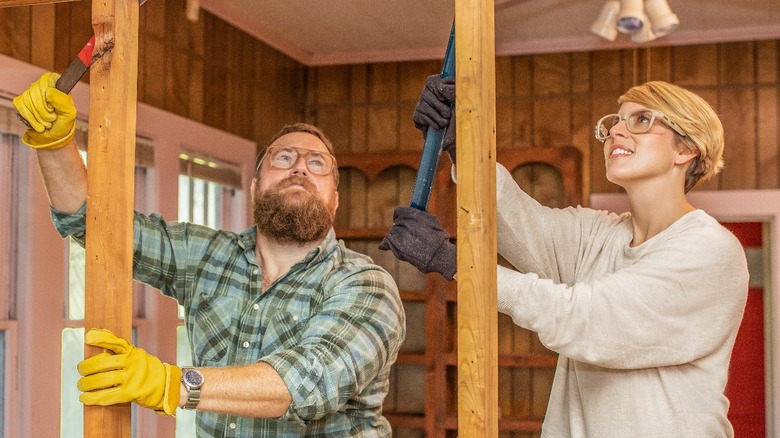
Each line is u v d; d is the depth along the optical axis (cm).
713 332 173
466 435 121
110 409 132
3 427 260
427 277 402
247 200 401
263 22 399
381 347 177
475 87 123
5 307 261
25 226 266
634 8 325
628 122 182
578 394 189
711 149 181
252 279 202
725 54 409
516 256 192
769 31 401
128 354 132
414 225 153
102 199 136
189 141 349
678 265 169
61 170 175
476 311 121
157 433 326
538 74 427
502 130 430
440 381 395
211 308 201
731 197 402
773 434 395
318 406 158
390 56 444
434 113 152
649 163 180
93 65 137
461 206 123
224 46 385
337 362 165
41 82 160
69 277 293
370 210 439
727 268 173
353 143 452
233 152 387
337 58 450
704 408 176
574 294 167
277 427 191
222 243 209
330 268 199
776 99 403
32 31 271
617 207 412
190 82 357
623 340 168
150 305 330
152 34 330
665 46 415
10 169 263
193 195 362
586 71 423
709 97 410
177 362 358
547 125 425
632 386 177
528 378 414
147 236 204
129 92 138
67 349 291
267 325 196
